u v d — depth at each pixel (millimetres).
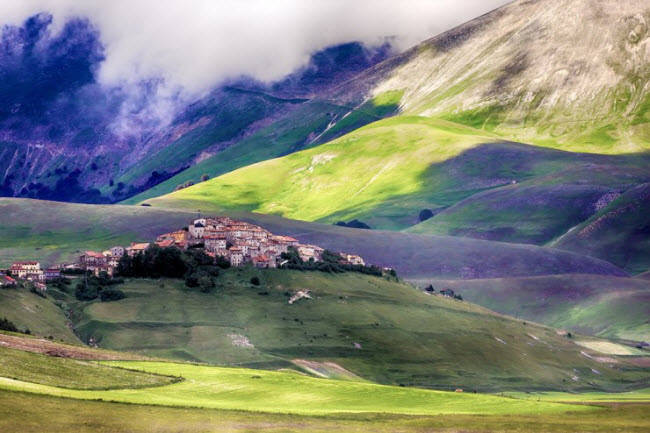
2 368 122375
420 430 110188
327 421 113875
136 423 100062
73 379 126000
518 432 111375
